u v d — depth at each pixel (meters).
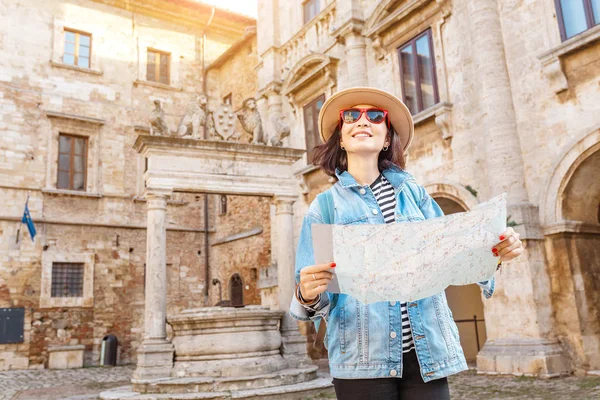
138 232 23.44
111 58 24.25
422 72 14.53
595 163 10.46
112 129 23.66
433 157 13.77
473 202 12.31
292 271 12.11
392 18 15.08
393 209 2.40
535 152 11.26
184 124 11.70
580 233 10.87
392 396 2.11
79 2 23.81
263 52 21.28
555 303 10.68
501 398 8.34
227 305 11.30
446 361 2.15
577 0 10.91
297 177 18.89
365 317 2.17
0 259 20.27
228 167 11.87
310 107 19.02
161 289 10.75
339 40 17.28
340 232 1.90
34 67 22.25
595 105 10.30
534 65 11.46
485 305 11.60
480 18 12.26
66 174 22.44
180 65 26.25
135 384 9.93
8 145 21.17
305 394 9.61
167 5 25.70
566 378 9.80
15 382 15.49
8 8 22.08
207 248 25.28
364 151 2.48
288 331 11.52
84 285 21.75
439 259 1.90
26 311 20.30
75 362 20.56
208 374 9.94
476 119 12.55
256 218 22.48
